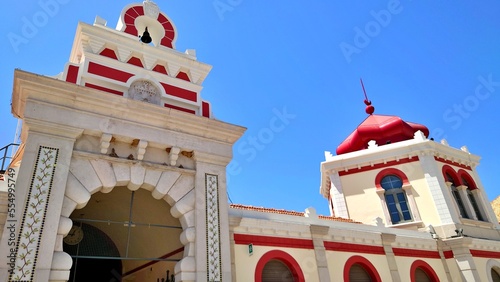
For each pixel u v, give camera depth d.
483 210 21.00
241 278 11.12
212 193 10.19
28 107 8.29
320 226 13.52
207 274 9.07
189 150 10.34
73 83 8.88
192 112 11.34
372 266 14.52
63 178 8.16
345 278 13.49
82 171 8.61
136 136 9.51
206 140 10.80
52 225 7.63
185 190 9.94
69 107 8.81
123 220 12.33
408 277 15.53
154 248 11.66
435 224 18.86
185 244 9.50
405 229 18.14
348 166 21.77
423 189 19.75
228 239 9.86
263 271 12.04
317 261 13.00
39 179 7.86
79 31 10.48
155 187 9.55
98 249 13.12
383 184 20.92
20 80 8.24
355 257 14.27
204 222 9.66
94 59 10.23
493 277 18.39
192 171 10.21
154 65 11.50
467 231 18.72
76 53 11.36
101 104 9.19
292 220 13.42
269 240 12.34
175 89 11.36
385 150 21.05
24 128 8.62
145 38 12.09
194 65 12.14
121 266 13.82
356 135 24.45
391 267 15.02
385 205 20.09
